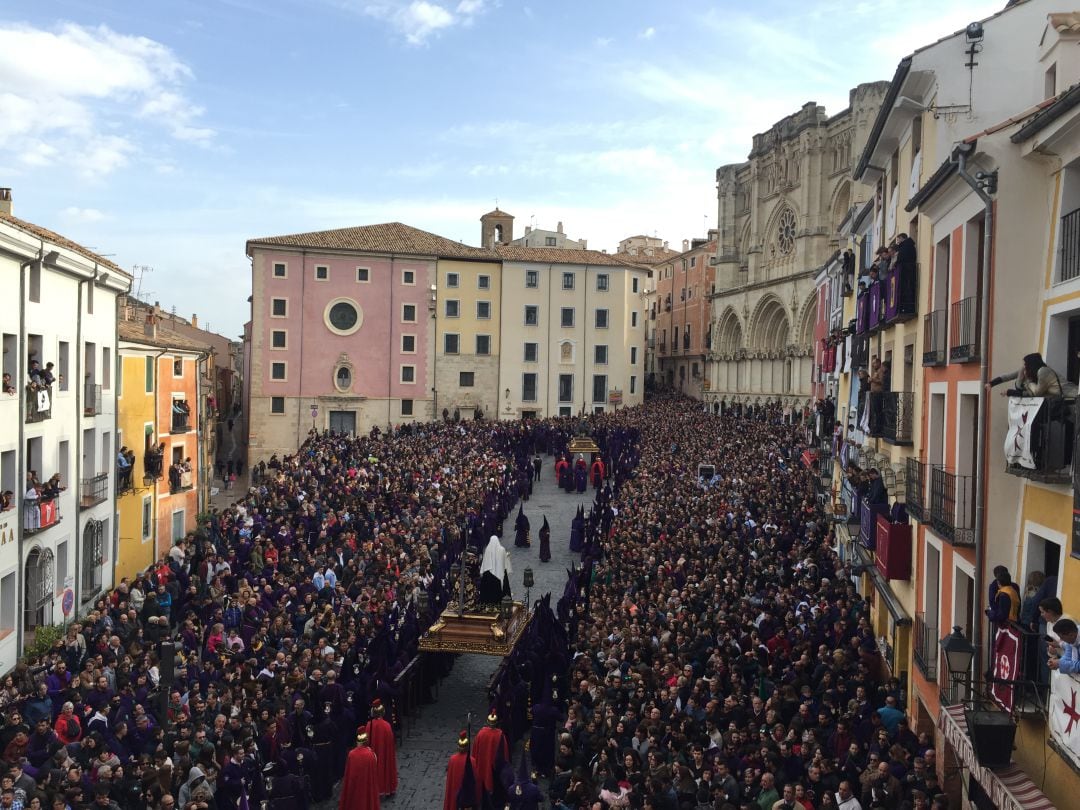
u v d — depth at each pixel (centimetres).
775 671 1847
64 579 2792
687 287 10731
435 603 2469
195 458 4428
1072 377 1262
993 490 1355
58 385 2742
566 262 8306
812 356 7206
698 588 2284
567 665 2062
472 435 6066
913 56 1809
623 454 5344
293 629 2172
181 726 1555
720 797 1266
